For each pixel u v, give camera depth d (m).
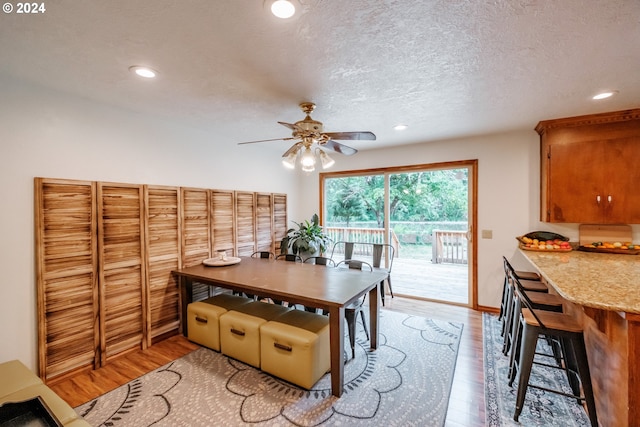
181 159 3.28
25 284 2.13
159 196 2.97
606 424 1.69
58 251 2.26
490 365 2.47
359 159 4.71
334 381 2.08
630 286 1.76
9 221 2.06
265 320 2.53
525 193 3.53
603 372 1.73
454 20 1.42
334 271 3.03
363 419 1.86
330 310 2.09
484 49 1.70
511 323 2.65
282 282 2.59
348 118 3.01
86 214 2.42
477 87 2.24
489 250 3.74
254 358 2.45
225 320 2.63
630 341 1.45
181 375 2.35
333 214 5.18
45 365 2.19
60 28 1.47
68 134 2.37
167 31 1.50
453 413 1.91
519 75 2.04
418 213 4.40
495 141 3.68
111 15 1.37
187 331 3.03
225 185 3.83
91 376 2.34
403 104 2.61
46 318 2.20
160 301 2.97
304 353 2.15
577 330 1.73
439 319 3.51
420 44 1.64
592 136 2.95
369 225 4.82
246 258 3.76
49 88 2.24
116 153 2.69
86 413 1.92
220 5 1.30
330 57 1.79
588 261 2.58
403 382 2.24
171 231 3.08
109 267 2.56
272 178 4.66
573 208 3.04
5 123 2.04
